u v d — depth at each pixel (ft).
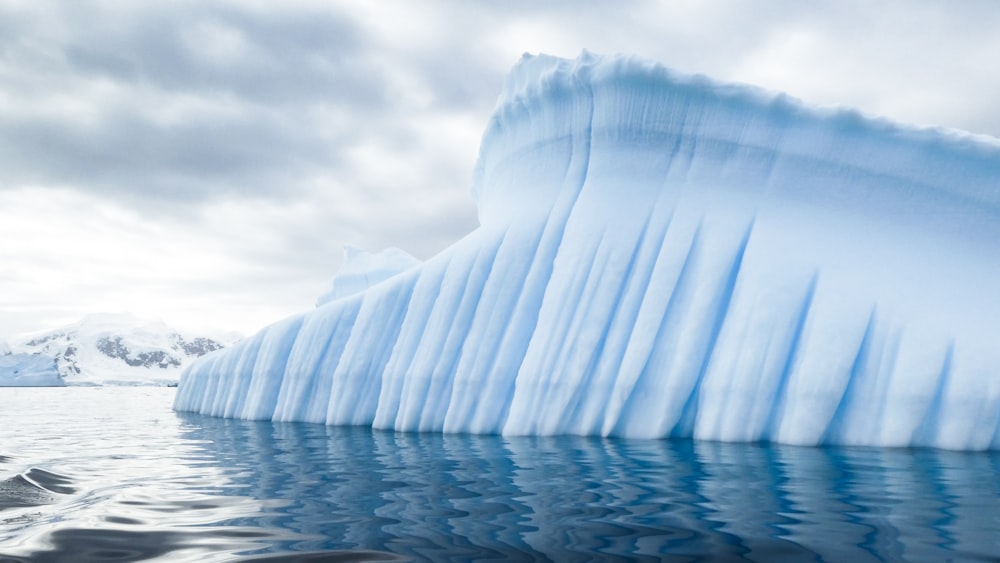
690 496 16.84
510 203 46.21
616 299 35.68
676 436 32.22
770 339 30.63
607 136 41.01
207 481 20.52
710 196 36.55
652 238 36.52
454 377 38.75
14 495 17.78
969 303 29.35
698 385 32.22
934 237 31.89
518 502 16.29
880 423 27.99
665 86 38.60
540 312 38.04
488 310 39.60
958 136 31.83
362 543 12.42
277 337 51.08
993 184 31.35
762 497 16.62
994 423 25.93
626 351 33.91
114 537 13.00
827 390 28.53
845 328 29.32
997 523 13.60
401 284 45.21
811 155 34.94
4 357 364.17
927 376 27.30
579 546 12.05
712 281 33.53
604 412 33.58
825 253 32.40
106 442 34.83
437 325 40.86
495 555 11.52
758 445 28.50
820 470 21.07
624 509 15.29
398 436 35.29
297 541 12.62
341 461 24.99
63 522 14.35
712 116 37.63
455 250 45.03
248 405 51.08
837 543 12.11
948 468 21.36
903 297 29.94
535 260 40.40
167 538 12.92
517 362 37.70
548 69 44.65
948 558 11.10
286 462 24.97
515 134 49.16
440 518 14.51
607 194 39.47
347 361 43.93
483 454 26.37
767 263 32.68
